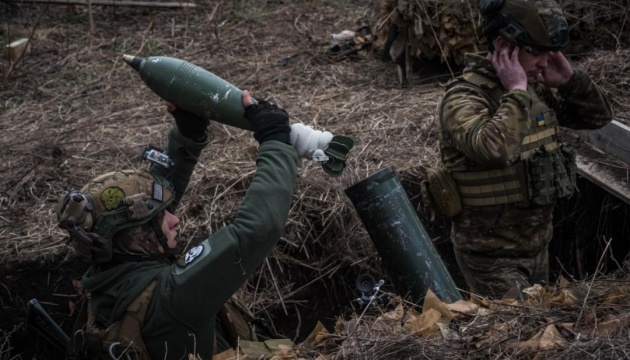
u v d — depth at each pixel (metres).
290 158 2.66
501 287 3.43
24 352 4.23
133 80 6.50
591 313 2.47
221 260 2.53
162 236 2.69
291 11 7.68
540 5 3.21
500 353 2.32
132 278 2.63
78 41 7.27
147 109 5.94
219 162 4.98
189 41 7.16
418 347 2.38
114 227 2.60
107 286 2.65
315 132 2.85
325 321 4.54
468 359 2.32
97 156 5.22
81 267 4.31
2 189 4.89
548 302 2.64
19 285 4.27
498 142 3.10
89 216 2.58
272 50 6.86
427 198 3.57
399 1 5.92
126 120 5.77
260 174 2.61
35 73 6.69
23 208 4.71
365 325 2.56
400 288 3.30
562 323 2.45
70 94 6.31
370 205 3.29
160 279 2.60
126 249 2.66
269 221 2.54
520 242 3.46
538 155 3.37
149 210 2.65
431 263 3.28
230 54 6.84
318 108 5.70
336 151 2.82
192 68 2.88
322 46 6.84
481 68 3.36
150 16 7.75
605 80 5.18
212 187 4.75
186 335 2.58
